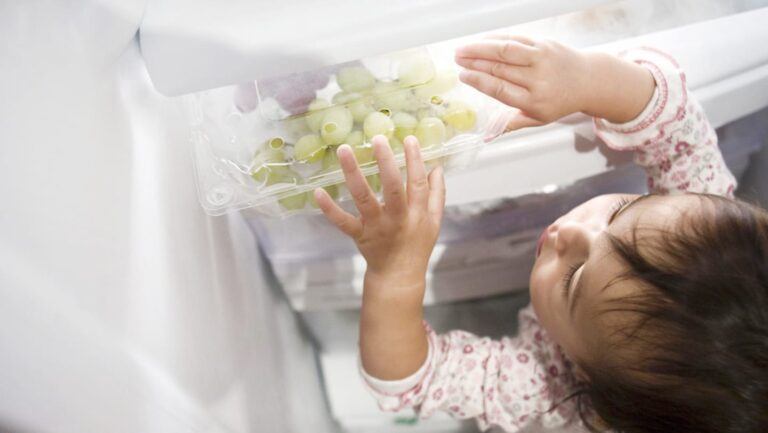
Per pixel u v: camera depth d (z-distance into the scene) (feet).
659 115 1.91
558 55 1.74
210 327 1.68
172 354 1.47
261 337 2.12
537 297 1.95
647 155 2.03
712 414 1.59
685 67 1.96
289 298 2.49
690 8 1.98
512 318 2.80
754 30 1.98
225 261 1.87
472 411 2.15
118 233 1.35
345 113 1.64
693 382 1.58
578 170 2.05
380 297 1.89
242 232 2.09
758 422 1.56
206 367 1.62
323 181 1.67
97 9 1.33
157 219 1.49
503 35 1.76
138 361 1.36
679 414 1.63
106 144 1.35
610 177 2.18
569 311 1.79
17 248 1.15
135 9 1.39
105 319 1.29
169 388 1.44
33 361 1.16
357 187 1.61
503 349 2.19
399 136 1.68
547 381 2.15
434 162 1.80
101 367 1.27
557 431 2.30
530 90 1.70
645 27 1.98
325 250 2.28
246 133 1.66
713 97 1.99
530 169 2.00
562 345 1.92
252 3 1.46
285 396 2.26
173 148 1.61
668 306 1.58
